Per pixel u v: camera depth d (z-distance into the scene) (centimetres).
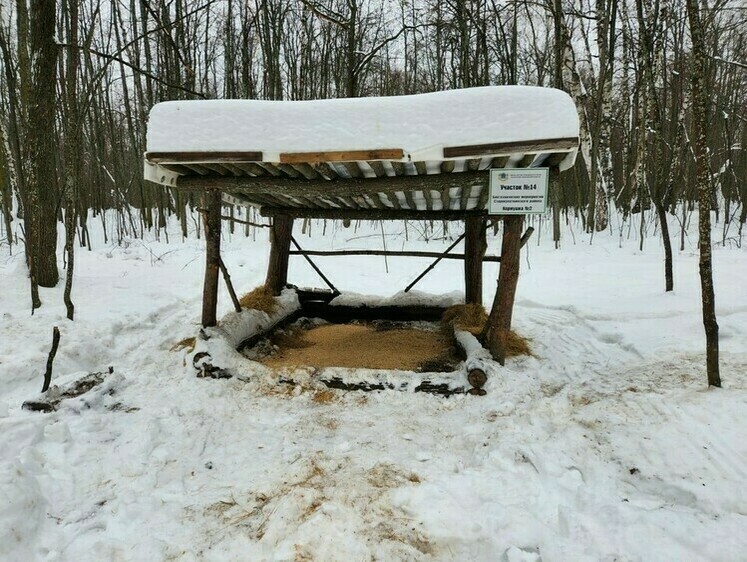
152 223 1692
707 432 278
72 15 462
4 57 894
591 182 1382
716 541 196
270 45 1551
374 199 501
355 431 322
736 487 230
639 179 1330
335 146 330
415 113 321
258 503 243
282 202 553
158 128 353
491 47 1541
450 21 1464
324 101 336
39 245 640
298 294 655
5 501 214
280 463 281
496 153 311
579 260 1107
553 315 626
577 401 348
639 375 386
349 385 382
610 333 516
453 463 280
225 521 229
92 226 1703
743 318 495
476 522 219
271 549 207
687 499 230
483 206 553
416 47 1817
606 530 210
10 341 427
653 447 271
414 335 576
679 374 375
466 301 583
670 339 466
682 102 1248
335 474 266
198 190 412
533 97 307
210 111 348
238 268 1030
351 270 1061
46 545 210
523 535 211
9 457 262
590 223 1392
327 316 659
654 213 1534
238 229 1752
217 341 414
